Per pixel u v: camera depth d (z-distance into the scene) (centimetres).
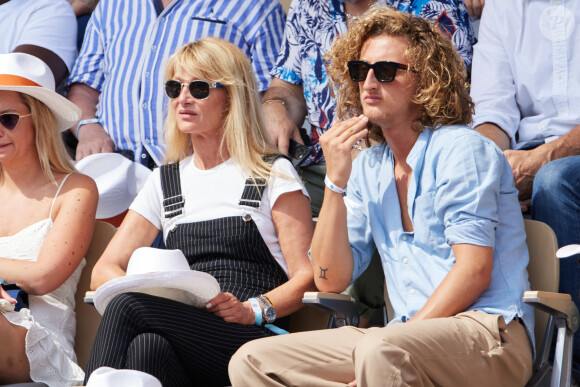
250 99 1228
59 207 1248
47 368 1116
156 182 1251
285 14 1752
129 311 991
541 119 1453
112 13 1742
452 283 986
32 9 1845
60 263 1188
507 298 1009
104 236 1280
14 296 1146
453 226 1015
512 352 962
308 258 1165
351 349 974
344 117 1202
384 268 1111
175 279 1014
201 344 1028
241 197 1178
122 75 1680
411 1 1521
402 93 1088
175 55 1234
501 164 1054
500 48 1490
